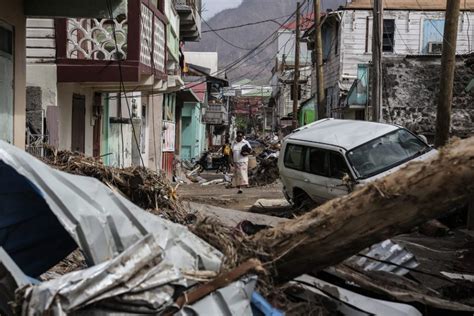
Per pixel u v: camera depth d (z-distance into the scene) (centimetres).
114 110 1519
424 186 361
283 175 1240
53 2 880
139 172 618
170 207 608
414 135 1122
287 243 400
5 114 794
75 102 1157
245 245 399
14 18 831
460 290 525
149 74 1154
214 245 387
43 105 1014
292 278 421
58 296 269
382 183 376
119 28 1031
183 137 3478
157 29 1249
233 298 315
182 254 335
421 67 1988
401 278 491
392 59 2005
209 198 1516
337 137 1134
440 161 358
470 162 347
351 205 386
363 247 395
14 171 323
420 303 439
